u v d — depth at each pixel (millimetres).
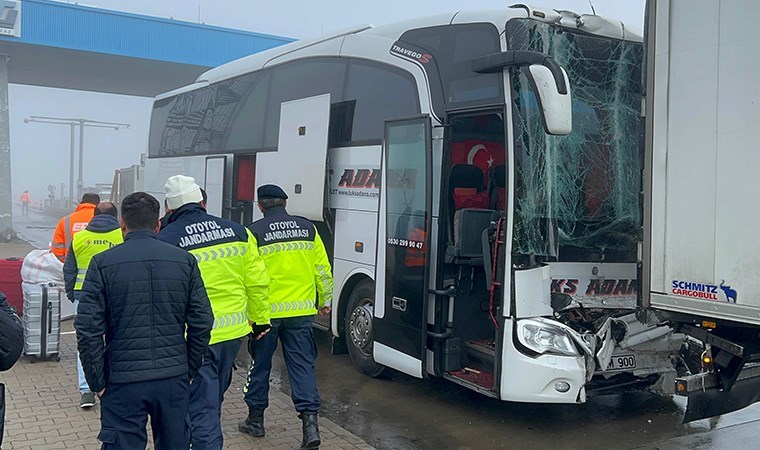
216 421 4496
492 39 5871
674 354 5664
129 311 3617
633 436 5867
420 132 6441
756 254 3959
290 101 8922
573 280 5906
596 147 5988
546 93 5027
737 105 4059
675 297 4379
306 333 5414
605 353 5582
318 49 8609
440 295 6238
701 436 5859
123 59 24453
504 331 5570
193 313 3799
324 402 6754
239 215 10219
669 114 4422
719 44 4156
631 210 6172
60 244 7586
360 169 7629
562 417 6363
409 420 6246
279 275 5336
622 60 6160
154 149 13789
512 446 5617
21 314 9023
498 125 6801
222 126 10875
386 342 6816
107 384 3639
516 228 5527
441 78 6395
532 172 5582
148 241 3781
